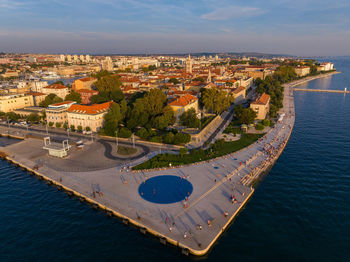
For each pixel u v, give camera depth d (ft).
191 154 431.02
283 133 549.13
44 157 441.27
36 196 335.47
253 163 403.54
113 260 232.73
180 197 311.06
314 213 293.84
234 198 303.89
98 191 327.26
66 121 621.72
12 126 634.43
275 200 318.24
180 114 596.70
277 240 254.88
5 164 433.48
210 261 229.86
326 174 379.55
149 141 497.46
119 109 563.48
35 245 251.60
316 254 237.86
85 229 272.51
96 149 466.70
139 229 267.59
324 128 600.80
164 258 234.17
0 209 308.19
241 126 587.27
